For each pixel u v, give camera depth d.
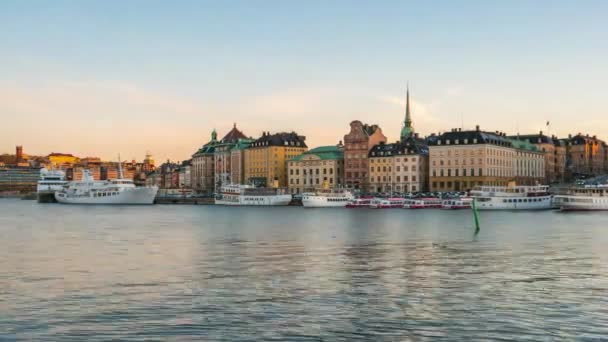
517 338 40.94
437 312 47.31
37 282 59.62
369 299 51.69
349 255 79.12
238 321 44.84
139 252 83.69
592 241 96.00
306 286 57.22
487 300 51.25
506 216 171.62
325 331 42.47
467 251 83.12
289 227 130.50
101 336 41.41
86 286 57.47
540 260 73.75
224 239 102.31
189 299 51.75
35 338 41.03
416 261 73.12
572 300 51.19
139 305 49.62
